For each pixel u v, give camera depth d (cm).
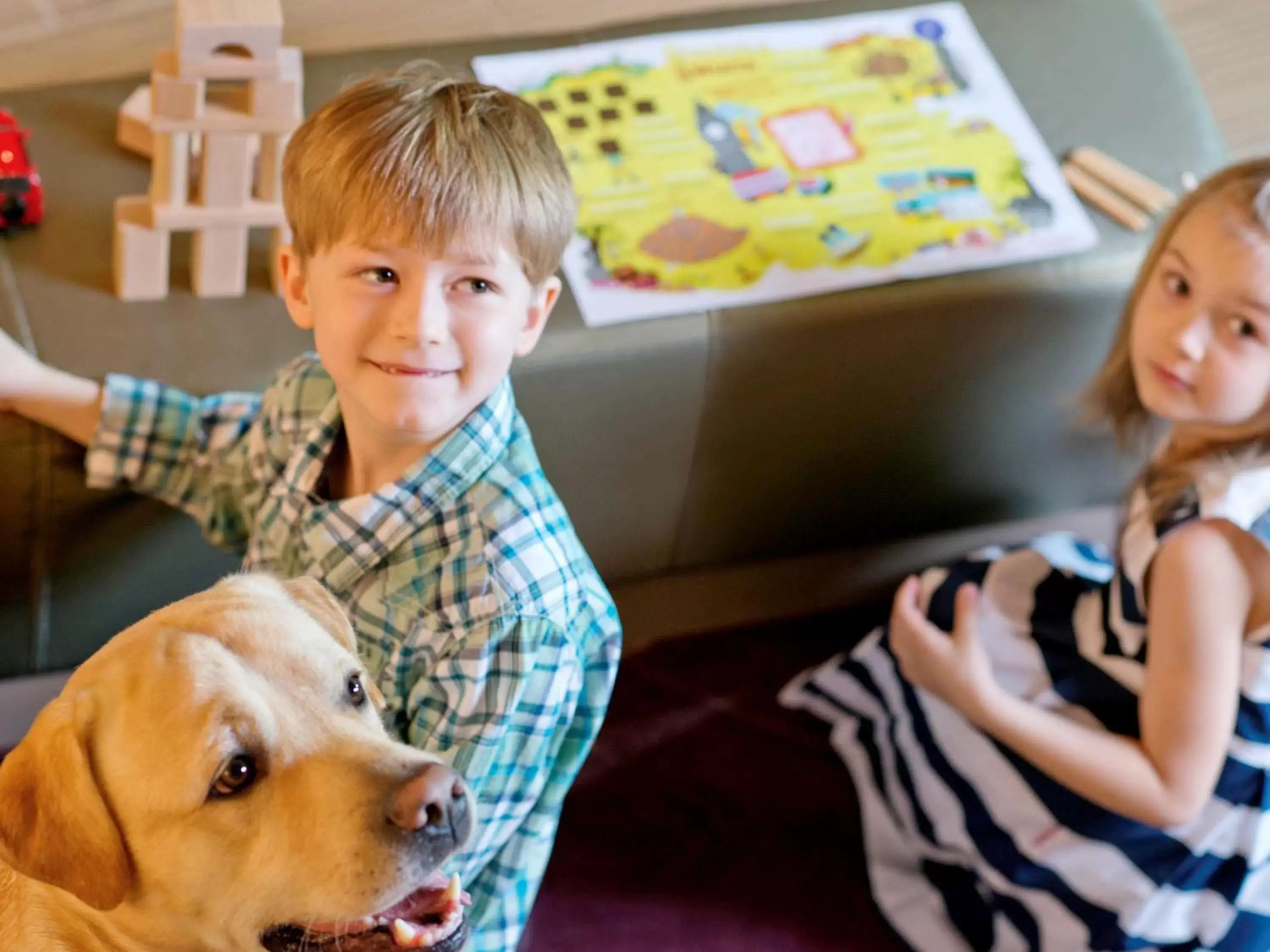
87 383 125
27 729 146
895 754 150
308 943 96
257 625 95
